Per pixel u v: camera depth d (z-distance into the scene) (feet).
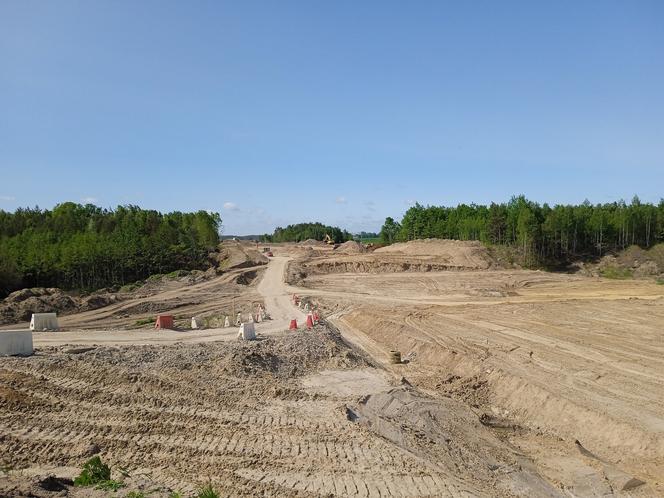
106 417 46.62
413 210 330.54
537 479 45.57
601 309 119.85
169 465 39.40
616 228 244.83
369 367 73.61
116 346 67.72
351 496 36.94
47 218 217.36
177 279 170.91
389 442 46.88
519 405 63.98
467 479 43.06
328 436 46.55
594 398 60.70
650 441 50.24
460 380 73.46
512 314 116.98
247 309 126.21
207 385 56.49
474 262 217.97
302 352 73.82
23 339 60.03
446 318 113.09
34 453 39.42
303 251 304.91
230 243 321.73
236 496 35.29
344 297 152.87
